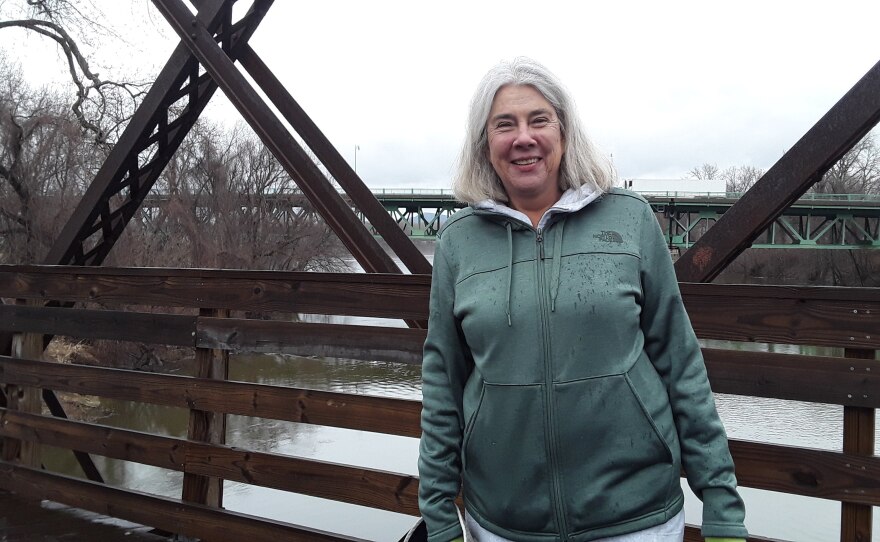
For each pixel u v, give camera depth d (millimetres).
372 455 10305
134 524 3334
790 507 8086
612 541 1353
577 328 1350
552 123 1474
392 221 3033
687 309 2201
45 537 3172
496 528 1437
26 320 3736
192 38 3387
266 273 2951
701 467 1369
